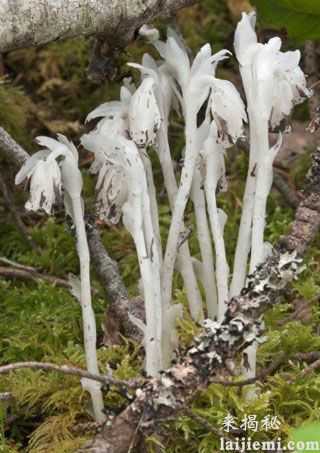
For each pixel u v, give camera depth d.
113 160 0.86
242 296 0.85
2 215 1.10
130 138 0.87
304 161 1.11
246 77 0.87
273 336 0.92
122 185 0.86
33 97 1.17
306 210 0.86
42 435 0.90
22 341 0.96
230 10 1.21
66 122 1.14
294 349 0.93
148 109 0.86
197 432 0.88
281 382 0.89
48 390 0.91
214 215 0.88
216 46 1.19
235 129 0.86
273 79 0.86
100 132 0.87
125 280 1.04
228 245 1.05
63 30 0.85
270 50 0.86
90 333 0.88
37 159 0.87
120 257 1.06
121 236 1.07
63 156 0.87
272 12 0.95
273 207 1.09
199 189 0.89
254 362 0.88
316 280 1.00
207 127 0.87
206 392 0.89
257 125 0.86
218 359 0.85
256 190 0.87
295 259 0.86
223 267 0.88
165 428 0.87
